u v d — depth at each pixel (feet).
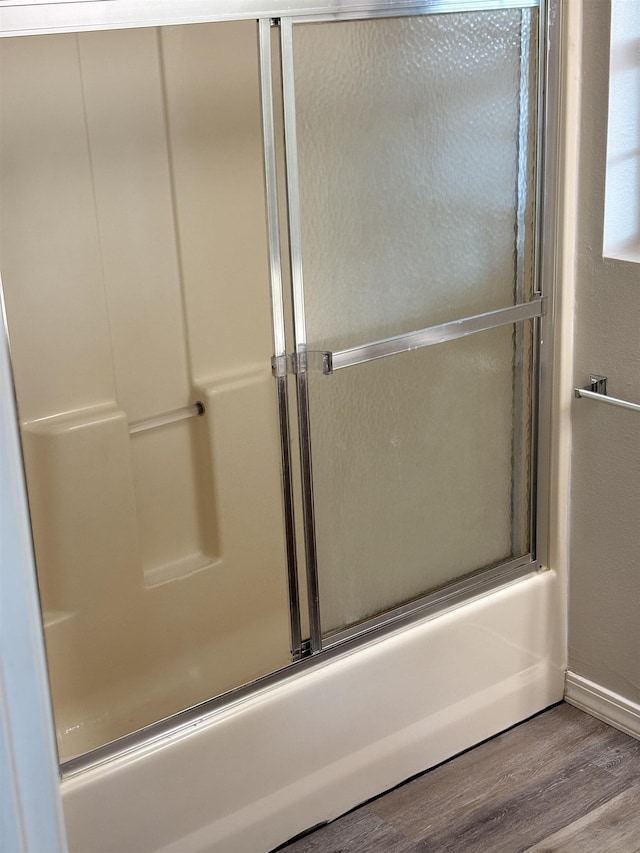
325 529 5.80
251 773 5.65
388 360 5.80
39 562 5.01
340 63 5.16
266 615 5.73
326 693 5.85
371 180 5.44
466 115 5.68
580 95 5.93
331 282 5.47
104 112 4.94
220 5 4.71
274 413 5.52
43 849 3.09
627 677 6.72
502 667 6.75
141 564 5.39
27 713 2.95
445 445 6.20
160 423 5.30
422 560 6.28
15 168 4.78
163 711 5.35
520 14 5.71
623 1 5.66
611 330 6.14
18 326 4.89
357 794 6.19
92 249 5.02
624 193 6.05
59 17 4.33
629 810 6.07
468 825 6.01
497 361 6.30
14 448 2.91
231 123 5.07
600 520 6.57
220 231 5.18
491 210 5.96
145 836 5.32
